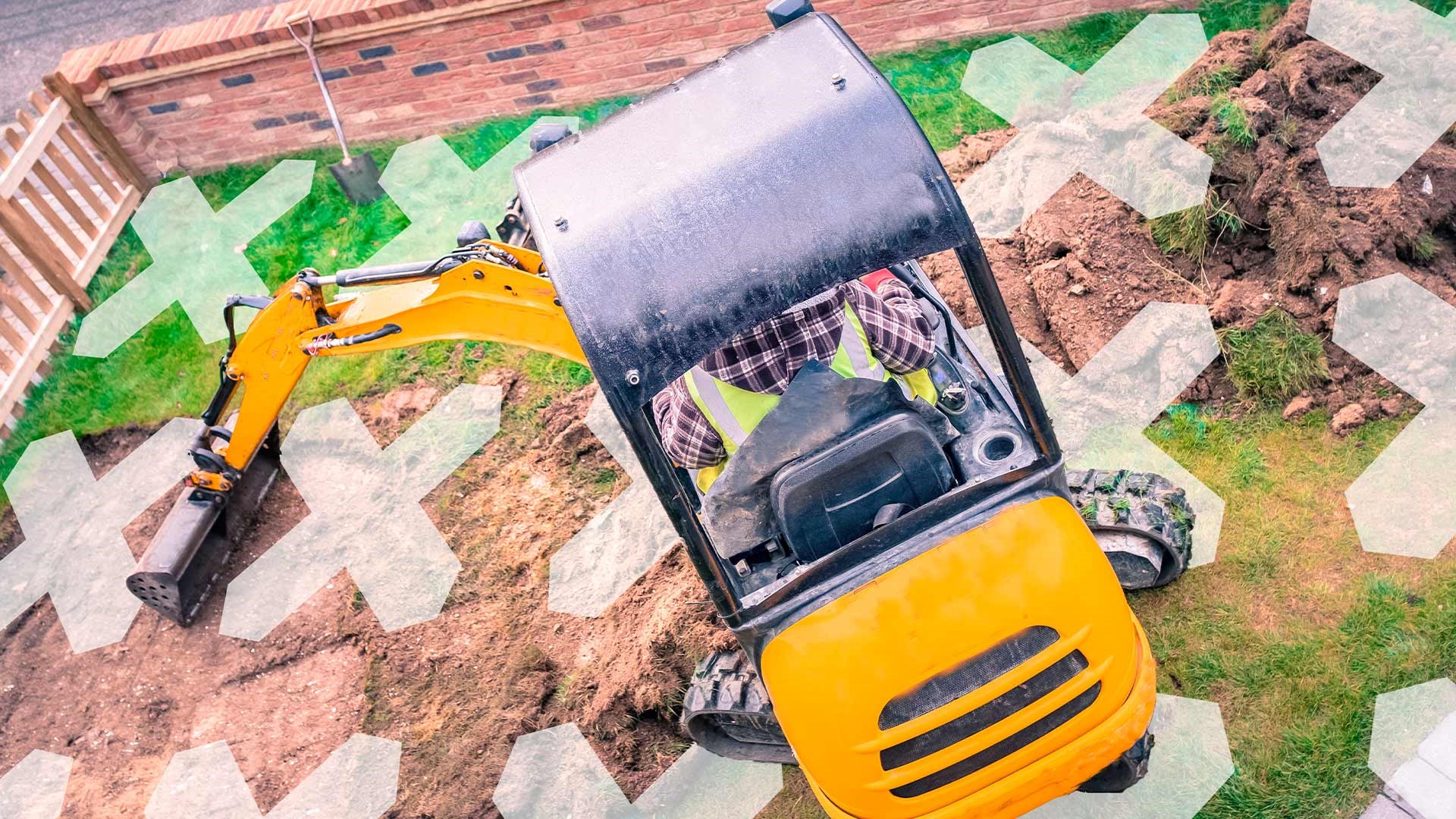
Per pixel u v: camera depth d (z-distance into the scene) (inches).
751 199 127.3
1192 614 177.8
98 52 287.0
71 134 284.4
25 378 266.4
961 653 128.0
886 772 131.7
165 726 209.9
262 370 196.2
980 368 158.1
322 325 189.3
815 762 132.8
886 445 132.2
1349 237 191.9
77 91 281.3
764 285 124.6
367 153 285.1
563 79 279.4
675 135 136.5
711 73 143.1
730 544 143.5
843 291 141.2
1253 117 204.5
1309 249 193.8
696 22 264.1
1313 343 191.6
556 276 127.7
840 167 126.7
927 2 261.1
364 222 276.7
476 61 275.9
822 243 124.6
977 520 132.7
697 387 139.9
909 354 141.0
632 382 123.3
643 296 125.3
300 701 207.2
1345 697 164.4
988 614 128.3
